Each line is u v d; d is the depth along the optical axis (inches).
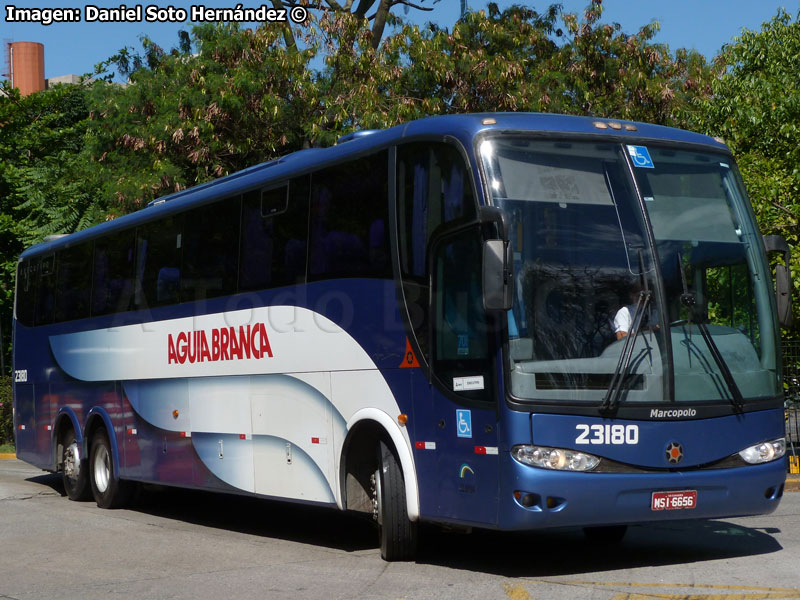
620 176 350.6
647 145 359.9
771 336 361.4
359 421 387.9
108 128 1061.1
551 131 349.4
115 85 1124.5
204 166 1011.3
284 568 369.7
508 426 320.2
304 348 422.0
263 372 448.8
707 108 828.0
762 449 348.8
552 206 338.3
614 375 328.2
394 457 376.2
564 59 1075.9
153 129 999.6
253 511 574.2
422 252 361.7
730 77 844.0
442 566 364.8
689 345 340.8
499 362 324.2
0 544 442.9
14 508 586.2
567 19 1067.3
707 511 338.0
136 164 1035.9
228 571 367.9
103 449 593.6
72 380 629.6
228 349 474.6
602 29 1054.4
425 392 355.9
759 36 903.1
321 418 411.5
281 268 441.1
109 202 1036.5
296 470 427.5
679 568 346.6
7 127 1362.0
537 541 425.1
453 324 345.4
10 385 1032.2
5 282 1253.7
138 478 553.9
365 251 390.3
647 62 1063.6
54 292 663.8
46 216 1211.2
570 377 325.1
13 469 844.6
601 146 353.1
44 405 668.1
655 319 338.0
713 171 368.2
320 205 420.8
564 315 329.4
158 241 543.2
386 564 370.9
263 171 467.5
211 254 493.4
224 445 476.4
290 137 1023.0
